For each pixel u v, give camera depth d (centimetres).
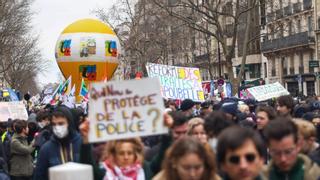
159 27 6419
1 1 5125
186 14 5534
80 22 3103
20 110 1906
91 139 631
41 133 1225
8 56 7081
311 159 628
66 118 816
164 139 719
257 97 2277
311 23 5794
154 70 1995
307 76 5841
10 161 1328
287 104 1105
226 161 493
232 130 497
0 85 8681
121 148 653
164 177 520
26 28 5934
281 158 553
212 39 7750
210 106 1680
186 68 2047
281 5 6391
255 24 6650
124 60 7150
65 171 535
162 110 632
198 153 502
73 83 3059
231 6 4997
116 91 633
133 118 632
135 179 660
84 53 3020
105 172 684
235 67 6931
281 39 6331
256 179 540
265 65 7112
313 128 695
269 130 552
